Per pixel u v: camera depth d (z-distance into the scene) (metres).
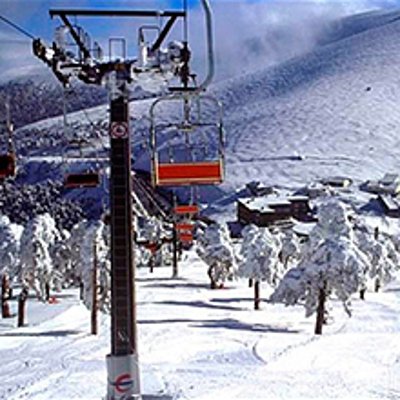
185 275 73.69
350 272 37.53
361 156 185.38
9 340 37.34
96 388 23.52
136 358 12.23
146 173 131.12
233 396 21.22
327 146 193.00
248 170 175.25
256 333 38.19
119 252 12.04
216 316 45.75
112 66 11.70
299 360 29.58
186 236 72.62
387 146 193.38
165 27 11.41
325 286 37.94
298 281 38.25
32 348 34.50
